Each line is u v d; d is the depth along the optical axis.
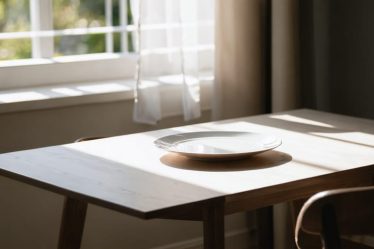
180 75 3.26
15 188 2.98
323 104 3.62
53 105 2.96
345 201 1.87
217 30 3.25
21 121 2.94
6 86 3.12
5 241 2.98
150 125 3.28
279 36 3.32
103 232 3.21
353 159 2.28
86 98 3.04
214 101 3.30
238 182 2.04
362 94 3.45
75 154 2.39
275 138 2.43
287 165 2.22
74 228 2.50
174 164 2.26
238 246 3.57
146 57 3.13
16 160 2.31
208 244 1.98
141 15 3.10
